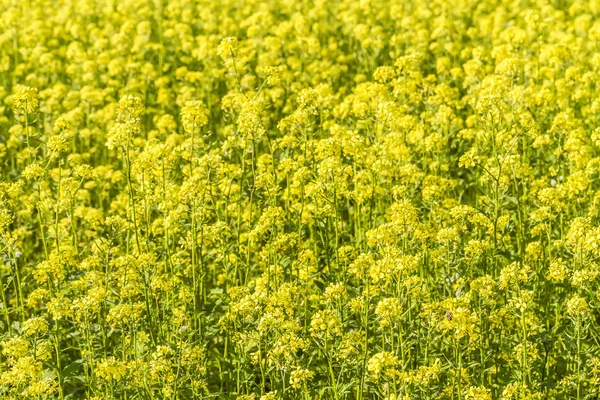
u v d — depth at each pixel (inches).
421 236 364.2
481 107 409.7
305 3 890.7
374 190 429.4
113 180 515.2
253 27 723.4
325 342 316.5
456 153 513.0
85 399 342.3
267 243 377.4
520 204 417.4
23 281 376.2
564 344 346.9
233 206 442.3
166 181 412.8
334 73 664.4
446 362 344.8
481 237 406.0
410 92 524.1
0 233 378.9
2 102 688.4
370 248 396.5
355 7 836.0
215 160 391.5
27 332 314.2
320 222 413.1
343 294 335.6
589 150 481.7
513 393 301.4
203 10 842.2
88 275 358.0
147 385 324.5
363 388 321.1
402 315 323.9
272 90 600.1
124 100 403.2
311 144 426.0
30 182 539.5
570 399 337.4
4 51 786.8
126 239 438.6
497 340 350.9
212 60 700.7
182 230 401.7
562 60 582.6
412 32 730.8
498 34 779.4
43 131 619.8
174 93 703.1
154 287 362.6
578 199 417.4
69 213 417.1
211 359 380.8
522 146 488.1
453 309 313.7
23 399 313.6
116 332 383.2
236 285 396.5
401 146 454.0
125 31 754.2
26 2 877.8
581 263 348.2
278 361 318.3
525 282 339.0
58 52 775.1
